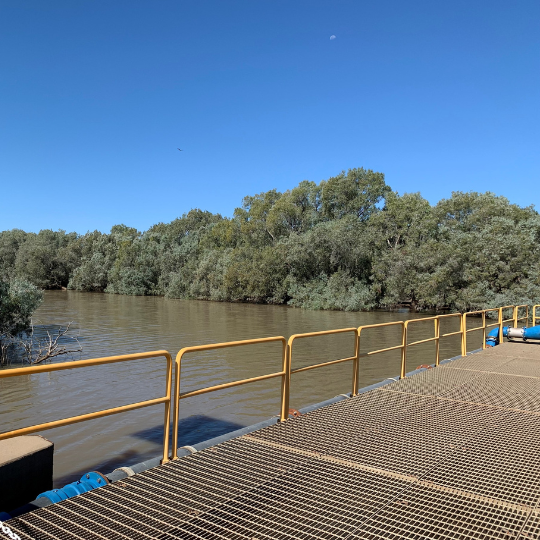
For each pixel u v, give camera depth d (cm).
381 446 487
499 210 4256
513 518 337
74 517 334
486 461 446
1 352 1784
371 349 2069
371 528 322
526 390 743
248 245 5891
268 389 1301
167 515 337
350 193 6412
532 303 3438
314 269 4953
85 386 1320
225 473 414
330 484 393
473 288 3734
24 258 8231
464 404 659
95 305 4662
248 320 3350
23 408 1113
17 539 301
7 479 400
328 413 613
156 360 1714
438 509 350
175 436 464
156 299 5772
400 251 4619
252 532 315
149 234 8838
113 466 794
